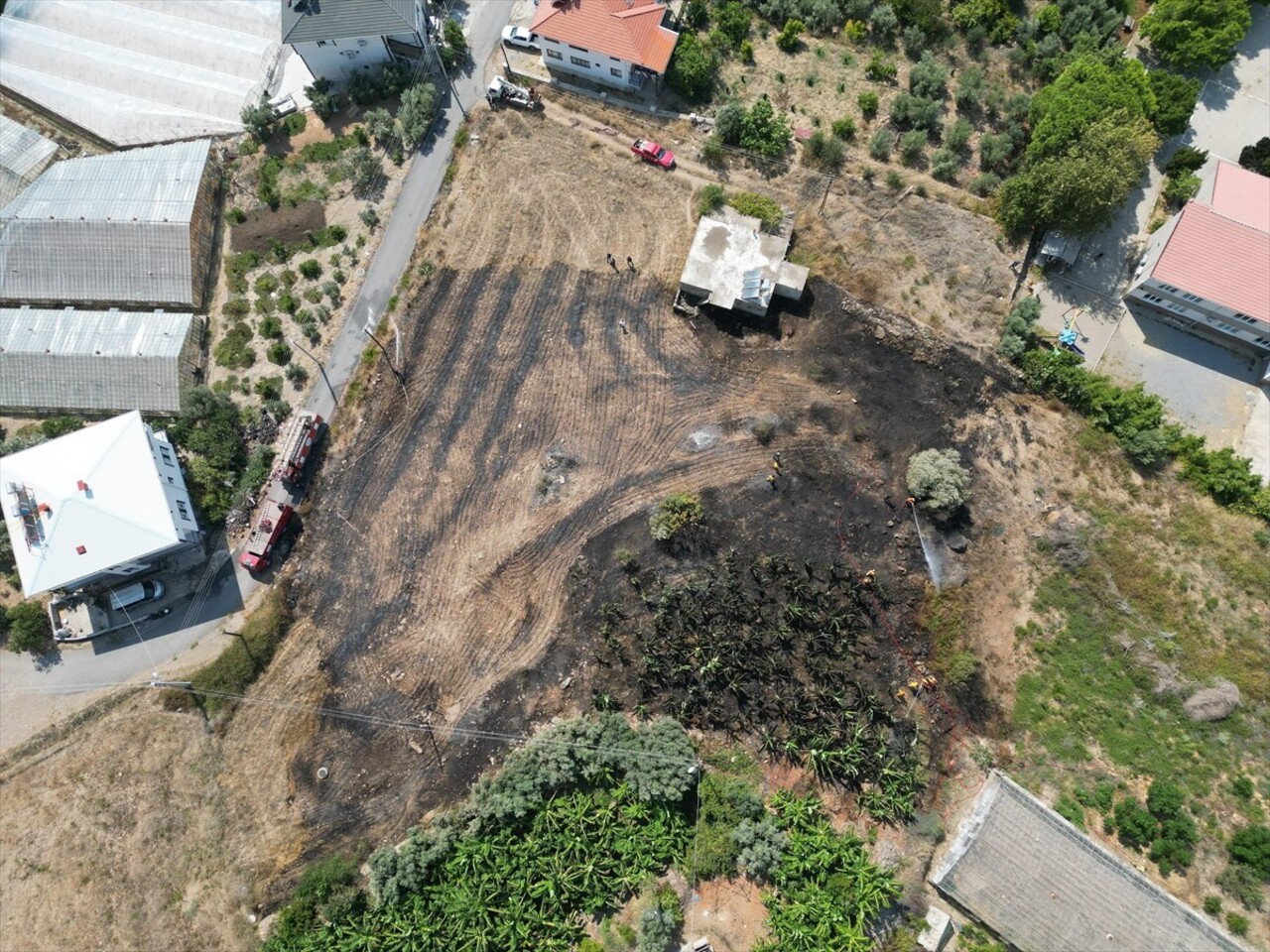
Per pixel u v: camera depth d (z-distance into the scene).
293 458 48.38
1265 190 50.47
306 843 44.81
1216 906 39.72
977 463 48.09
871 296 50.72
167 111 57.16
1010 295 51.00
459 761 45.72
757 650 46.09
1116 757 43.19
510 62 57.09
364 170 53.91
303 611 48.12
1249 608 44.72
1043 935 40.66
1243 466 46.81
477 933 41.31
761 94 55.69
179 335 50.72
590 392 50.47
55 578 44.75
